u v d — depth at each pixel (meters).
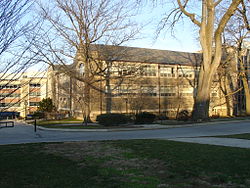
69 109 45.16
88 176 6.26
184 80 40.81
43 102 43.53
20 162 7.74
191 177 6.12
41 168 7.04
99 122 25.19
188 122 25.34
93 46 26.89
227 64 37.22
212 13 24.36
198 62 43.22
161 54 42.25
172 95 39.38
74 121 34.19
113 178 6.10
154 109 37.19
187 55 46.12
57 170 6.82
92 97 27.64
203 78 25.50
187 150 9.20
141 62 31.06
